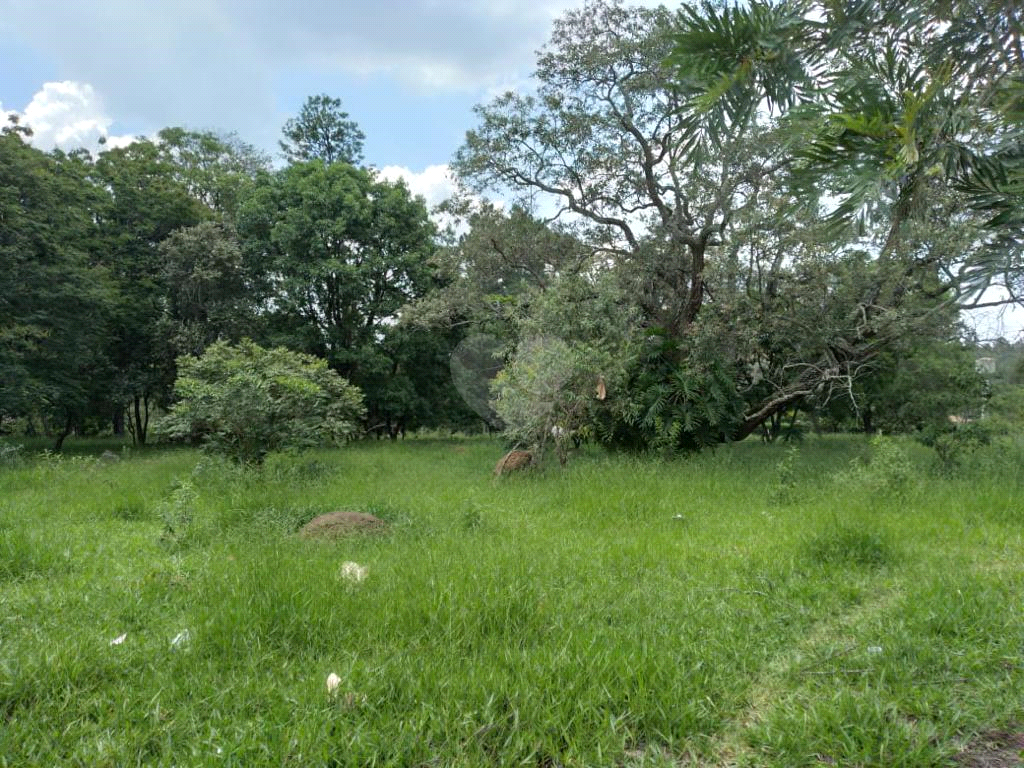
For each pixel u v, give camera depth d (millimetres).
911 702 2799
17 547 5125
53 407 22359
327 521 6117
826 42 2559
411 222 25188
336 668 3188
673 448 12672
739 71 2570
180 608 4133
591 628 3602
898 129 2150
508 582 4246
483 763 2418
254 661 3238
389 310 24453
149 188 24156
